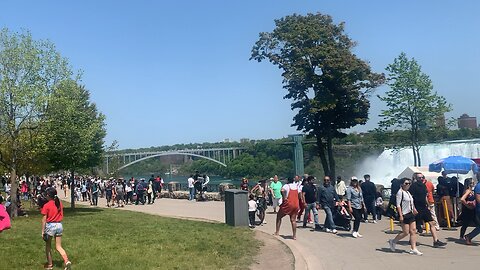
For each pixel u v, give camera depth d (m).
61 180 54.00
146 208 27.25
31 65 22.95
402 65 31.84
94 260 10.48
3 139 23.52
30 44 23.20
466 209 13.25
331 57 32.00
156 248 12.07
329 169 37.84
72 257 10.88
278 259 10.97
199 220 19.31
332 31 34.41
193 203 29.42
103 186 41.06
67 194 47.72
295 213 14.16
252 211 17.31
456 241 13.30
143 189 31.22
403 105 32.34
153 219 19.83
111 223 18.08
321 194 16.09
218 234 14.48
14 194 22.45
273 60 34.44
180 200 32.66
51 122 23.34
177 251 11.68
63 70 24.00
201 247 12.20
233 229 15.74
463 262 10.41
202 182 32.19
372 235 14.77
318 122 34.78
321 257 11.36
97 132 27.56
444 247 12.37
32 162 25.30
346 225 16.02
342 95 33.16
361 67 32.53
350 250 12.23
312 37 32.84
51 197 9.77
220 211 23.39
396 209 11.84
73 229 16.12
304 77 32.75
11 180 22.69
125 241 13.25
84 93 30.83
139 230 15.70
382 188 25.00
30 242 12.85
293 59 33.66
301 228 16.67
